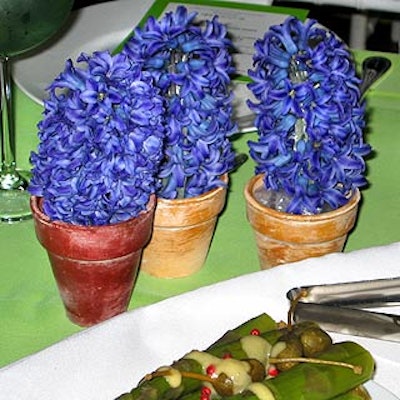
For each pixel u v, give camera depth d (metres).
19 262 0.83
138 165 0.69
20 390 0.63
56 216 0.72
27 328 0.76
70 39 1.15
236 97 1.03
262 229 0.79
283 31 0.76
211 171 0.79
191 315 0.69
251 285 0.71
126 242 0.73
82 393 0.63
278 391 0.57
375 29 1.56
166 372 0.58
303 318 0.67
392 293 0.71
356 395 0.60
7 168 0.93
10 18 0.87
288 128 0.76
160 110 0.69
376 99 1.07
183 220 0.78
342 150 0.77
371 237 0.88
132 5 1.21
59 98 0.70
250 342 0.61
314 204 0.78
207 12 1.17
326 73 0.75
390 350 0.67
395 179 0.96
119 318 0.67
